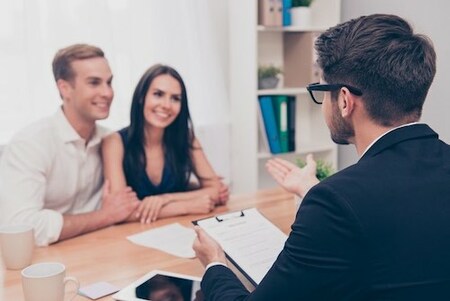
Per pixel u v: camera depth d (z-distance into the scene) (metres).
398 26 0.93
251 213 1.46
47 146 1.85
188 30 2.93
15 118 2.47
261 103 2.98
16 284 1.28
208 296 1.09
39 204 1.77
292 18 3.04
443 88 2.70
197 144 2.21
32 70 2.48
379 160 0.90
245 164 3.10
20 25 2.43
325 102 1.00
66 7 2.52
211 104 3.08
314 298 0.85
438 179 0.88
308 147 3.20
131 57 2.74
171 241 1.59
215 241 1.26
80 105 1.88
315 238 0.84
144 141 2.07
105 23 2.62
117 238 1.63
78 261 1.43
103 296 1.20
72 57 1.86
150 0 2.79
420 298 0.82
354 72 0.92
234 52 3.07
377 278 0.81
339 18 3.12
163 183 2.12
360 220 0.81
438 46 2.70
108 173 2.00
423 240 0.82
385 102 0.92
